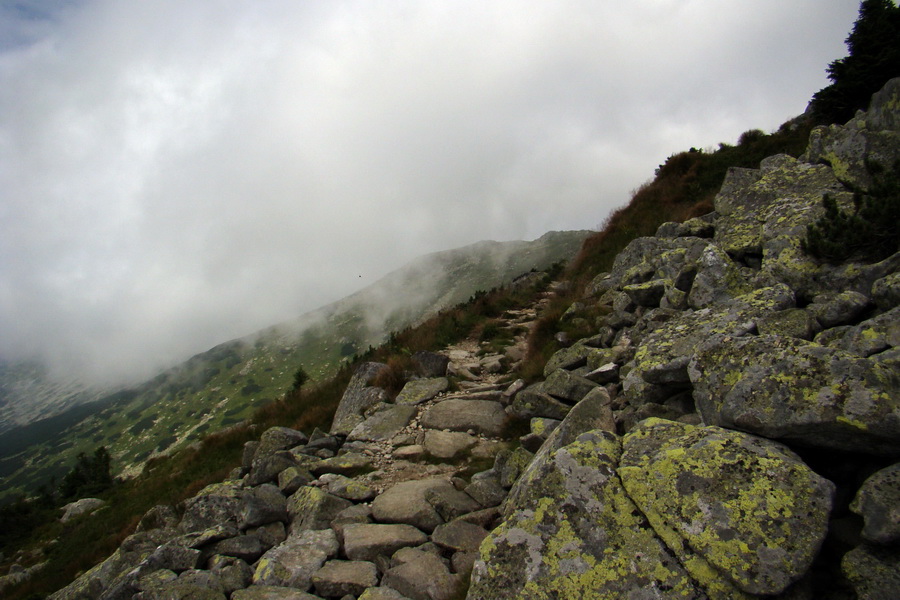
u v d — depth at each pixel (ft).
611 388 27.73
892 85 27.17
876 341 14.82
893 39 46.68
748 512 12.56
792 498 12.40
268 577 21.09
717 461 13.82
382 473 31.73
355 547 22.21
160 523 36.40
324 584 20.16
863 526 12.03
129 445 519.19
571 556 13.82
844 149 28.99
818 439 13.53
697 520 13.02
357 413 45.06
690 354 19.77
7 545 71.87
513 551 14.61
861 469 13.48
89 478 123.65
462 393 42.57
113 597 21.65
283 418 62.08
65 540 59.16
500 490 25.26
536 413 32.48
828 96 50.62
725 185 39.91
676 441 15.31
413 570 19.81
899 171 22.22
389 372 48.44
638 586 12.78
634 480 14.62
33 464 533.14
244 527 26.99
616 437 16.96
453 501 25.07
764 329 19.27
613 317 38.06
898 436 11.90
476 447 33.37
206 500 30.50
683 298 30.35
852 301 17.85
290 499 29.04
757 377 14.99
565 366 34.76
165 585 20.65
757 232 29.45
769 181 33.78
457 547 21.27
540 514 14.98
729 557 12.13
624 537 13.74
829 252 21.79
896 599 10.25
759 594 11.64
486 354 56.34
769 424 14.02
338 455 37.27
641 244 52.49
